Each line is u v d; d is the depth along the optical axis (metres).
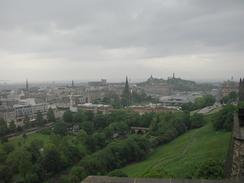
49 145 140.25
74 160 144.50
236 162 25.86
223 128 144.88
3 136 197.12
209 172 61.88
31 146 145.25
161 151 153.38
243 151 25.25
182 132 183.25
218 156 100.31
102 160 129.00
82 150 149.88
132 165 139.62
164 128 177.12
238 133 26.81
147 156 151.38
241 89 111.75
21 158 126.25
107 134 185.12
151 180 18.11
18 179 120.25
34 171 123.56
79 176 113.62
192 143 142.75
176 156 126.06
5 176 121.94
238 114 34.06
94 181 18.30
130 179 18.41
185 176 78.19
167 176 67.00
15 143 181.75
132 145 145.12
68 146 147.75
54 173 133.00
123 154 142.62
